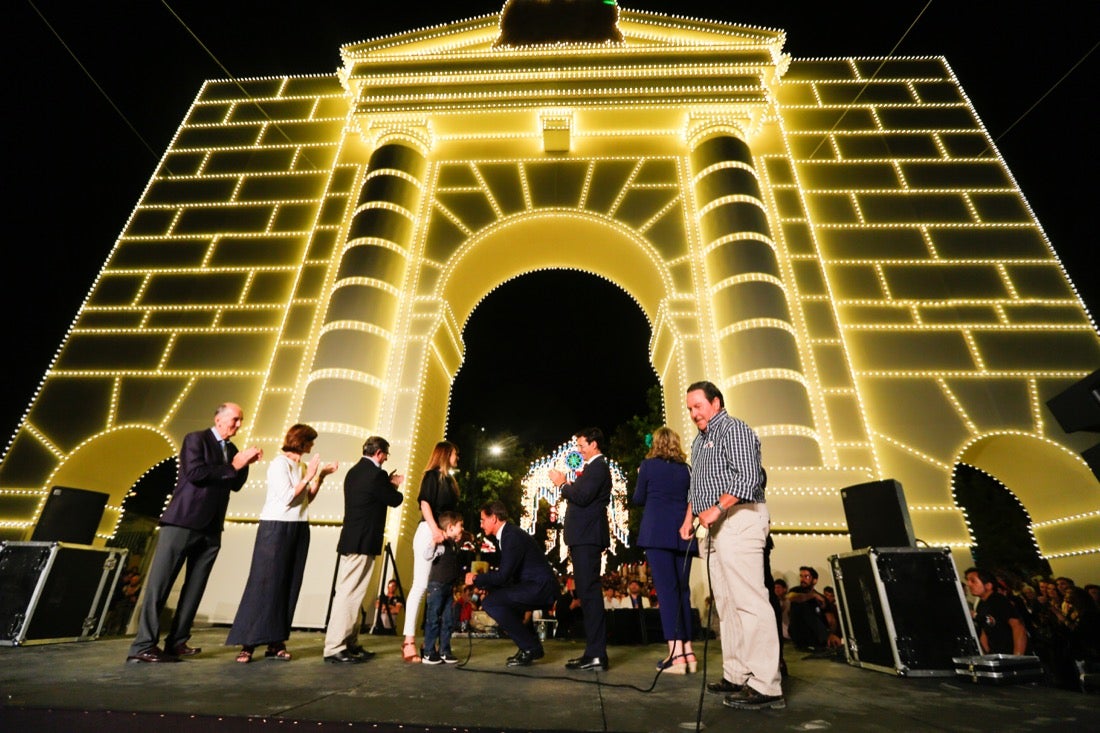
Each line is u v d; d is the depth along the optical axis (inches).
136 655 175.0
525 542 205.9
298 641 274.1
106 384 469.1
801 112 578.6
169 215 550.9
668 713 120.0
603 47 559.2
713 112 542.0
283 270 518.0
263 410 446.6
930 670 175.3
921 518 398.0
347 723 105.0
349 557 199.0
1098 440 406.0
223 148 592.7
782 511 378.6
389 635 351.9
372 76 566.9
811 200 525.0
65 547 224.2
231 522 399.5
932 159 540.7
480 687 146.9
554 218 521.0
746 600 133.8
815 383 439.8
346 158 573.3
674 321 464.8
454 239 515.5
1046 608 291.4
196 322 494.9
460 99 548.4
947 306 466.9
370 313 459.5
